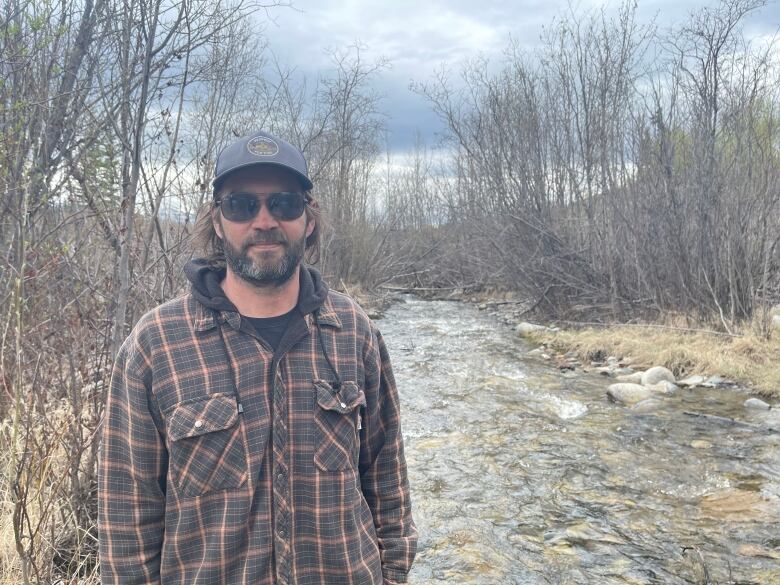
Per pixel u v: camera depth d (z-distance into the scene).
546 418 6.41
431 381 8.05
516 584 3.45
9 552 2.94
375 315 14.26
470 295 18.39
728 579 3.40
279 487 1.40
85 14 4.22
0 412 3.27
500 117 13.62
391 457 1.71
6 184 3.73
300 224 1.47
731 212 9.18
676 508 4.31
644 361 8.41
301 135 10.75
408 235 21.45
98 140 4.03
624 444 5.58
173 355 1.40
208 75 4.35
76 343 3.50
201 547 1.37
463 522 4.20
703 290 9.55
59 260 3.66
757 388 6.93
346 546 1.45
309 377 1.46
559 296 12.51
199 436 1.35
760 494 4.41
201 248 1.58
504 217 13.71
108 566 1.42
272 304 1.47
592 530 4.05
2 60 3.88
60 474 3.36
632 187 10.84
